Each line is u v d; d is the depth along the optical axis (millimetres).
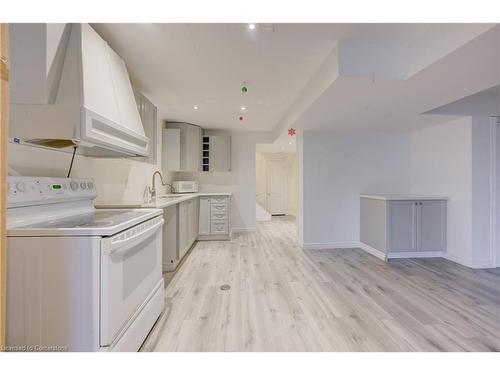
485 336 1743
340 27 1791
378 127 3889
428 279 2816
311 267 3215
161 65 2352
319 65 2361
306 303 2227
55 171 1885
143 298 1682
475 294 2428
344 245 4230
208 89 2961
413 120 3455
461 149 3363
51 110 1315
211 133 5375
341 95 2412
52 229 1180
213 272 3021
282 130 4379
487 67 1839
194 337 1723
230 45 2014
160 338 1709
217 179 5445
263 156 8898
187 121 4574
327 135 4211
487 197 3258
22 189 1376
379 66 2016
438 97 2490
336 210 4230
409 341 1684
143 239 1603
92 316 1178
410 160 4293
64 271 1176
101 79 1629
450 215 3533
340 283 2691
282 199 8906
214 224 4730
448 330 1817
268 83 2779
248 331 1795
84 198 1921
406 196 3705
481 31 1448
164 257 3039
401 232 3555
